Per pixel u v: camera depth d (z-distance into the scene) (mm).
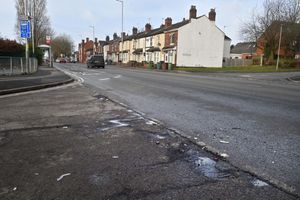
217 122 7566
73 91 14164
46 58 59531
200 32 50500
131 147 5426
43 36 55750
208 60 51531
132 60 69875
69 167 4453
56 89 15109
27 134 6258
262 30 53969
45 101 10875
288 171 4414
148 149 5320
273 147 5543
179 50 49719
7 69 22328
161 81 20031
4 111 8852
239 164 4660
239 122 7578
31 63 26672
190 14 50750
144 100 11266
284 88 17234
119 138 6004
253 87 17188
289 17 53219
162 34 55438
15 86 14695
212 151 5250
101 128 6801
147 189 3764
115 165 4543
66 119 7730
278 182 4023
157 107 9734
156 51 57312
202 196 3596
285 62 49312
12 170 4332
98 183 3920
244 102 10922
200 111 9047
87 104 10188
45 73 25984
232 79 24891
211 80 22203
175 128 6906
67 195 3594
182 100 11297
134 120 7672
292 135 6379
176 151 5230
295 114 8688
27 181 3969
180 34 49438
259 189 3807
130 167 4473
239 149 5402
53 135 6191
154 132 6488
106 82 19234
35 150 5223
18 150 5219
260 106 10062
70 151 5176
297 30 51188
